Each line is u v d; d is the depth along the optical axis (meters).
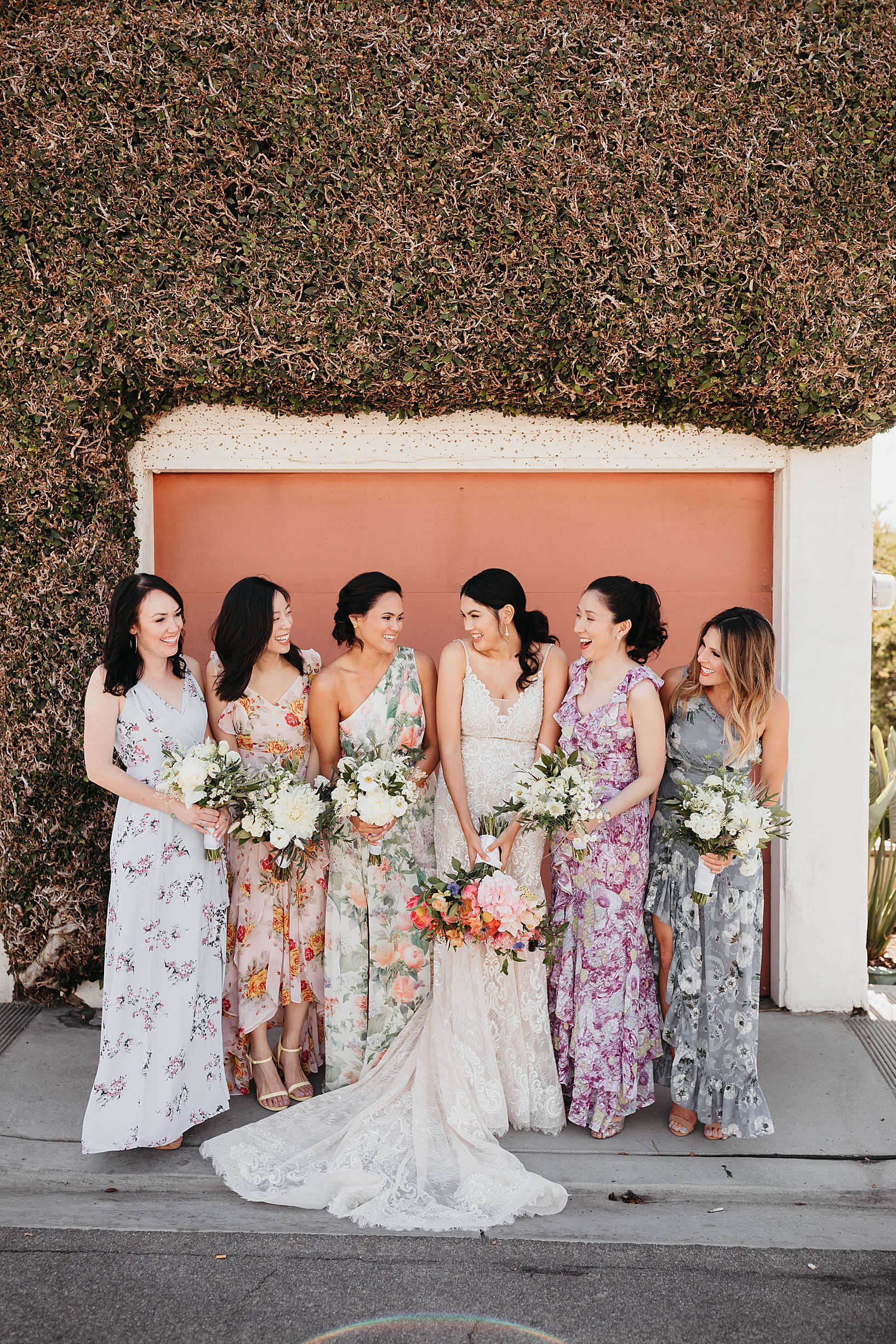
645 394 3.77
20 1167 2.84
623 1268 2.46
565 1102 3.20
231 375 3.71
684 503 4.09
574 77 3.53
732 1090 2.93
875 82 3.49
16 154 3.60
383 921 3.17
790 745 3.94
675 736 3.03
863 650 3.92
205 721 3.07
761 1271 2.46
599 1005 2.99
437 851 3.24
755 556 4.10
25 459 3.69
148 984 2.82
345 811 2.92
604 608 2.94
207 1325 2.22
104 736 2.88
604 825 2.97
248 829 2.84
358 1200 2.68
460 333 3.63
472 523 4.11
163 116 3.56
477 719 3.10
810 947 3.96
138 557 4.02
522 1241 2.57
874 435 3.77
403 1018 3.21
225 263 3.64
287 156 3.60
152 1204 2.75
